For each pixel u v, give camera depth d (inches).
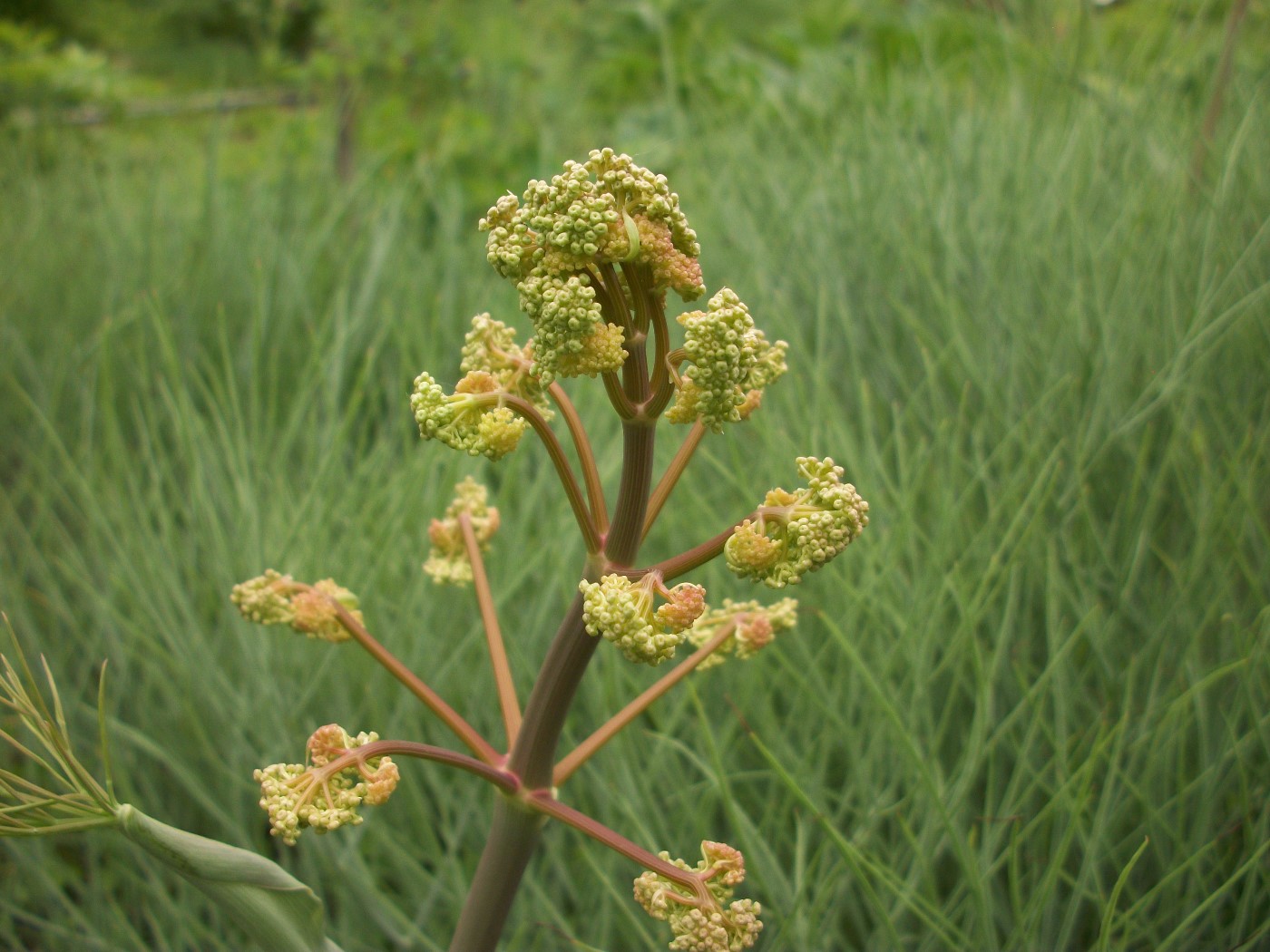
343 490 25.5
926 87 35.7
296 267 33.1
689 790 18.7
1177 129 28.5
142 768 21.3
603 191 9.9
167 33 71.7
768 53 58.8
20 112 50.9
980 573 19.9
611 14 58.6
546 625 22.4
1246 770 17.2
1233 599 18.8
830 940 17.0
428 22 47.7
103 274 34.8
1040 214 26.8
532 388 11.9
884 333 26.6
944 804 17.1
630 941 18.1
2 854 20.5
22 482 26.5
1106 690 18.6
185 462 25.8
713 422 10.1
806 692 18.8
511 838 12.4
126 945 19.2
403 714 20.7
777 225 31.6
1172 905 16.8
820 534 10.3
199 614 22.9
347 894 19.0
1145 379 21.9
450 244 35.3
